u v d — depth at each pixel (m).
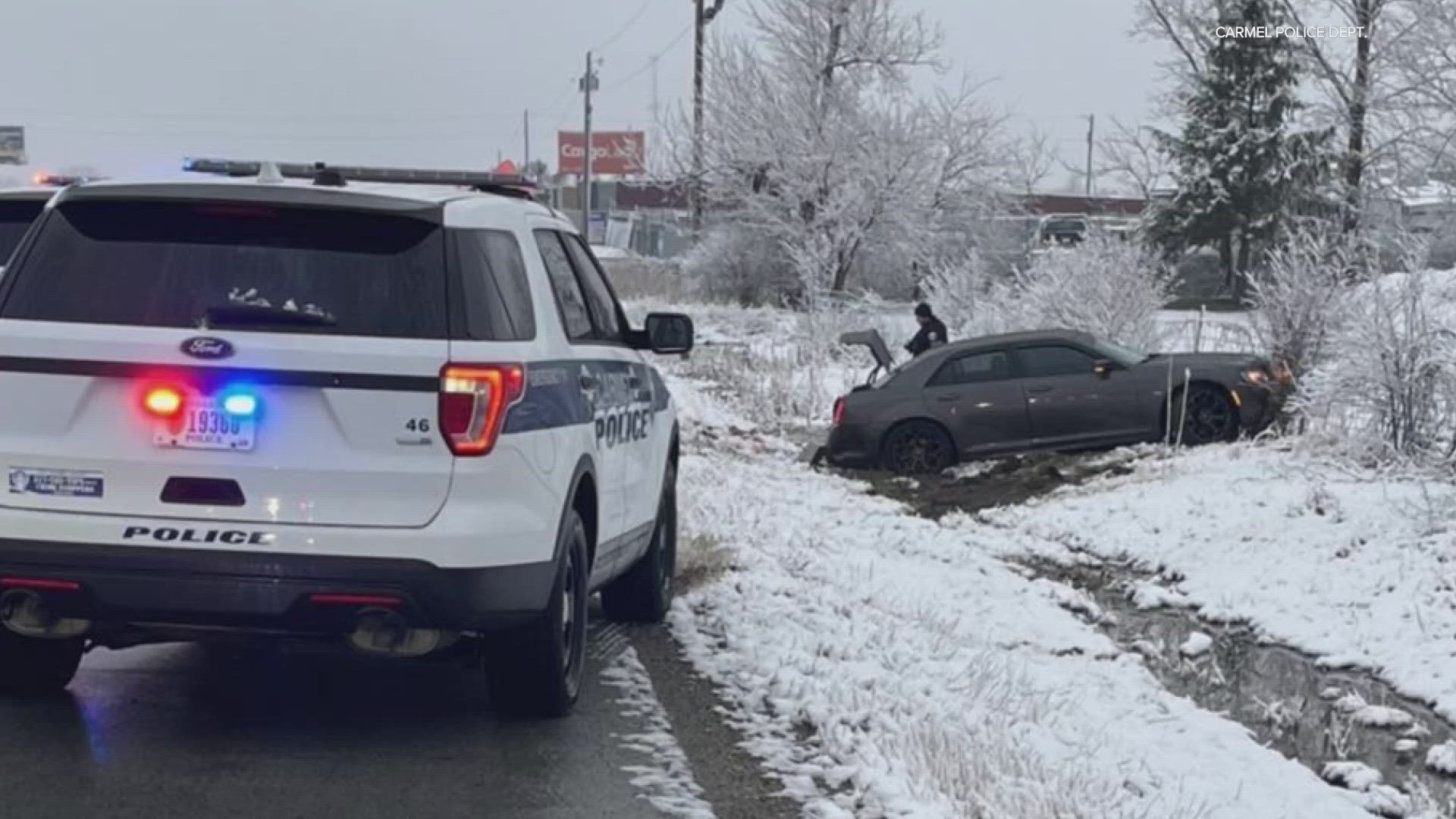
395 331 5.74
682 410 21.61
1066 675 8.93
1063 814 5.91
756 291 39.88
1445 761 7.88
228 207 5.85
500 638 6.37
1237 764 7.55
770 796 5.92
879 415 17.30
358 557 5.63
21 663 6.64
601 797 5.79
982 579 11.67
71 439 5.67
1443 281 14.73
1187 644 10.18
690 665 7.91
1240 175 38.50
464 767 6.07
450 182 7.08
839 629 8.84
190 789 5.66
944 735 6.63
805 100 38.19
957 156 37.72
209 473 5.64
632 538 7.95
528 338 6.16
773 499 14.45
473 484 5.74
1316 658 10.13
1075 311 20.69
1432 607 10.40
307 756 6.12
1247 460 15.17
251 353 5.62
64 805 5.44
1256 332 18.03
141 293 5.76
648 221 57.84
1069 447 16.98
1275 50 37.62
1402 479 13.49
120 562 5.60
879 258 38.28
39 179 8.45
